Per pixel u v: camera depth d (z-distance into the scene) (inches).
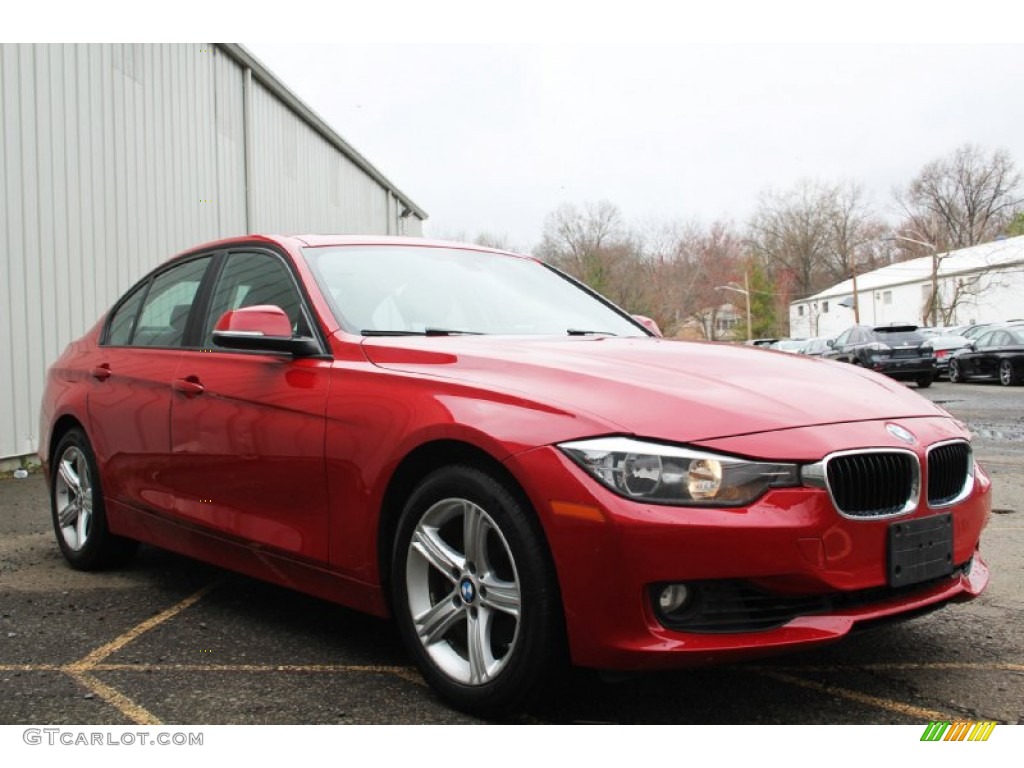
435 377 117.0
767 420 103.6
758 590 98.9
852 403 114.5
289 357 136.6
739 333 3129.9
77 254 375.2
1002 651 132.2
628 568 95.1
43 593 167.9
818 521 99.0
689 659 95.7
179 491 155.0
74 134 375.9
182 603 161.3
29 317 343.9
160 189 452.8
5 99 333.1
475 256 173.0
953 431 118.7
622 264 2837.1
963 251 2381.9
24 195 342.3
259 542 137.3
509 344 127.4
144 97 437.7
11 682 121.8
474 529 107.8
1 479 316.5
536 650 100.4
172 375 158.1
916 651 132.5
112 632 143.9
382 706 112.4
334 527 124.8
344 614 154.4
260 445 136.2
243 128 575.8
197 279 168.7
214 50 529.7
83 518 185.8
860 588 101.3
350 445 121.6
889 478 106.6
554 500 98.0
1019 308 1980.8
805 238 3373.5
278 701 114.5
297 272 144.6
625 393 105.4
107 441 173.6
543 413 103.4
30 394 343.3
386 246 161.8
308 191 726.5
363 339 131.4
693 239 3097.9
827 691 117.0
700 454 97.4
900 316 2405.3
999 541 205.5
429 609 113.7
